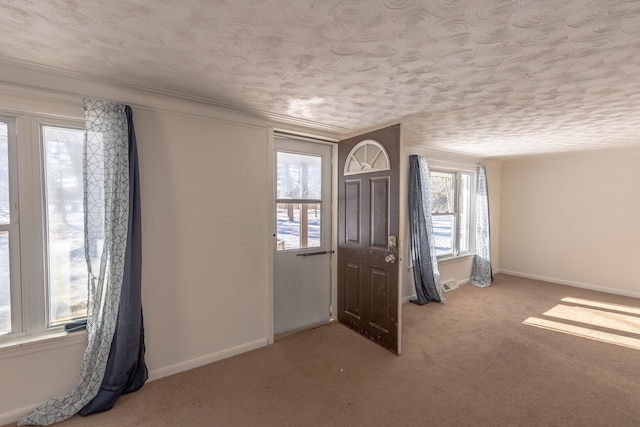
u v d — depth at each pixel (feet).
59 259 6.48
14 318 6.04
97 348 6.40
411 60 5.23
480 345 9.21
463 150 14.20
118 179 6.39
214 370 7.81
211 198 8.07
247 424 5.95
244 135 8.59
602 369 7.88
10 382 5.82
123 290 6.48
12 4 3.70
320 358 8.45
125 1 3.65
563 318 11.30
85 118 6.18
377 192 9.17
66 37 4.55
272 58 5.18
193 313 7.88
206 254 8.04
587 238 14.94
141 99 6.91
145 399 6.63
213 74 5.89
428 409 6.37
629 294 13.82
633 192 13.62
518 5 3.66
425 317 11.46
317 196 10.92
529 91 6.72
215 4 3.71
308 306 10.77
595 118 8.86
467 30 4.25
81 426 5.82
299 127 9.74
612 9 3.71
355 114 8.54
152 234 7.23
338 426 5.89
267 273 9.15
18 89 5.69
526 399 6.69
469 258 16.33
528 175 16.85
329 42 4.63
